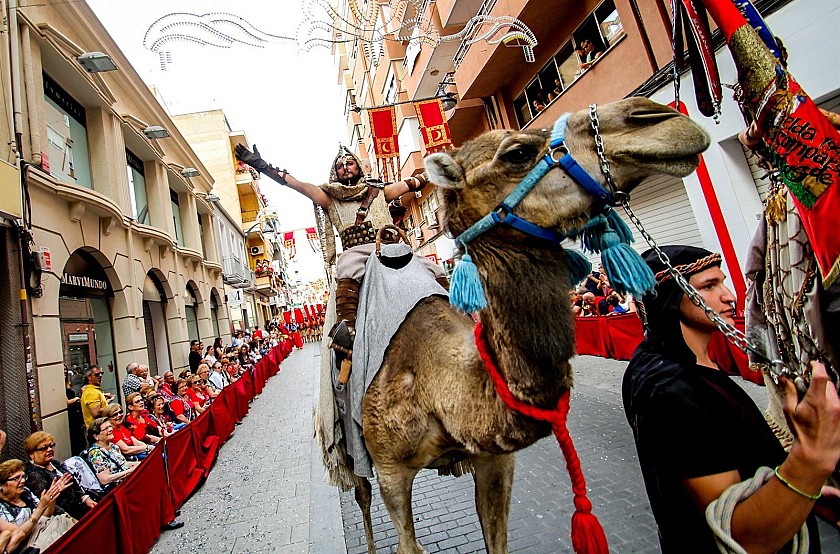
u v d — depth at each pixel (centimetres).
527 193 167
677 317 167
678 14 183
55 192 789
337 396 289
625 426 530
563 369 165
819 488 116
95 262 999
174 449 565
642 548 304
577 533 160
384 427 225
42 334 693
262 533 444
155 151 1375
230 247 2486
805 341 210
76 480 455
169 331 1408
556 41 1116
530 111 1289
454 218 191
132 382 798
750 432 150
